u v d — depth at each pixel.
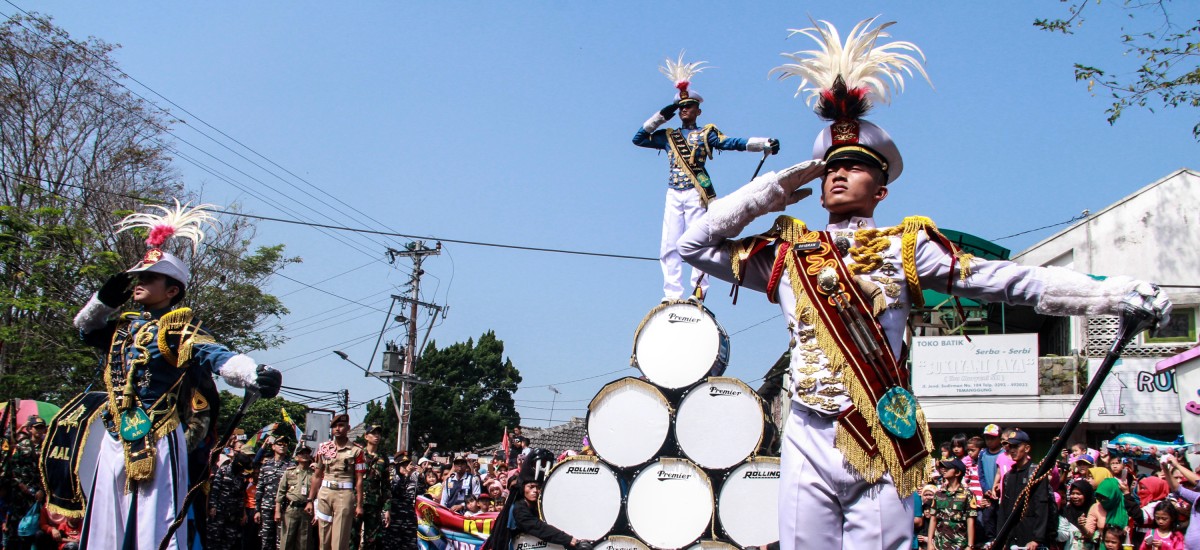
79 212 26.19
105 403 5.89
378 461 12.81
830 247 4.36
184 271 6.10
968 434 21.44
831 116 4.56
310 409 25.23
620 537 9.09
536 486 9.85
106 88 27.27
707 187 9.38
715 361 9.12
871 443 4.09
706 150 9.45
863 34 4.54
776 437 9.48
